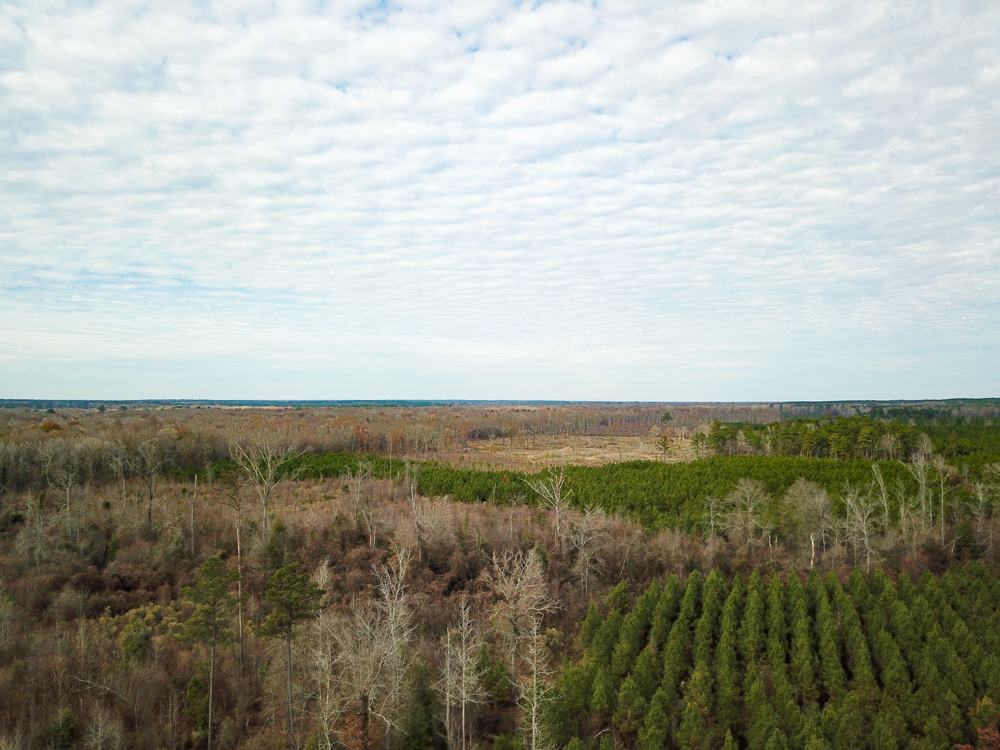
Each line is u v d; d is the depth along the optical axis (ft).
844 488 349.82
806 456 488.02
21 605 229.25
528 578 222.28
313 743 146.10
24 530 266.36
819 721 166.61
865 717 174.91
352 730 156.87
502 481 387.55
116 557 269.85
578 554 286.87
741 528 297.94
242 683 188.44
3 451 343.46
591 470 432.25
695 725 163.12
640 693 182.50
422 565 283.79
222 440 451.53
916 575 265.75
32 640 195.62
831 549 286.87
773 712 167.63
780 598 225.56
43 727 160.25
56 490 329.93
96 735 150.30
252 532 295.07
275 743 160.35
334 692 167.22
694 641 213.87
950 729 165.27
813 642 210.59
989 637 199.00
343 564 277.23
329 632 176.86
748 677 185.16
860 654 190.70
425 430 591.37
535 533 313.94
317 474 409.08
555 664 214.90
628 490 362.94
